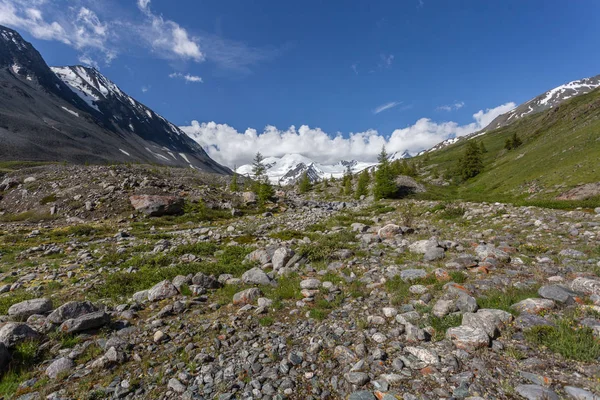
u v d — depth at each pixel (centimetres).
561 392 397
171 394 477
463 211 2069
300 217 3084
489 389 416
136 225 3158
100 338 673
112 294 1007
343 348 557
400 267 1026
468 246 1201
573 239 1194
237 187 8131
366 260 1168
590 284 686
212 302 883
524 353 488
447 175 10119
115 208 3656
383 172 5041
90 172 5100
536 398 386
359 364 500
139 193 4069
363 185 7125
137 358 581
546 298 659
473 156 8306
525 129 15150
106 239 2389
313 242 1537
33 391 503
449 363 477
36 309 810
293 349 583
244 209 4516
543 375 433
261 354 569
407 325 594
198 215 3719
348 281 944
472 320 568
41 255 1836
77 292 1060
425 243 1216
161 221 3394
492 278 827
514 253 1062
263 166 7162
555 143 5806
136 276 1170
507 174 5950
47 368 555
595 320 546
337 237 1588
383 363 501
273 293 890
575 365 448
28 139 18462
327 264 1155
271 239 1906
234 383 488
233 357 569
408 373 467
